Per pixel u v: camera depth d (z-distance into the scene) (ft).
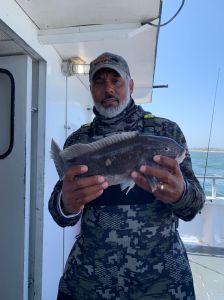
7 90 8.00
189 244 16.96
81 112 13.37
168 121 5.30
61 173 4.50
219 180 17.87
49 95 8.89
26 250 7.89
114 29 7.72
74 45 9.26
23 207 7.80
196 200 4.49
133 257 4.73
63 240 10.74
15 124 7.85
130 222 4.78
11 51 7.71
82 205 4.27
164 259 4.73
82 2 6.63
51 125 9.11
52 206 5.01
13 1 6.49
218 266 13.88
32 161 8.58
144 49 10.22
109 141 4.37
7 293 7.82
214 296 11.05
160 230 4.81
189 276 4.79
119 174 4.29
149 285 4.68
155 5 6.83
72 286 5.09
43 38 7.86
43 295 8.52
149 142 4.28
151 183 4.09
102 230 4.88
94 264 4.90
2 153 7.97
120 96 5.32
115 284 4.80
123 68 5.38
